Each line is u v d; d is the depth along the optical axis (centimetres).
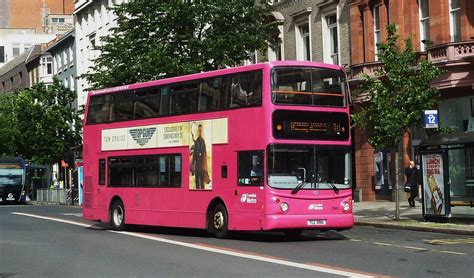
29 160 5538
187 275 1067
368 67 2931
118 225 2058
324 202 1588
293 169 1568
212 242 1612
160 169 1892
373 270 1080
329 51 3362
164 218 1859
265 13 3147
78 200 4634
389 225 1934
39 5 10512
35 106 5278
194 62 2812
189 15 2789
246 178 1598
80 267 1195
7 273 1136
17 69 8694
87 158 2231
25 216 2909
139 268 1165
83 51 6544
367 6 3053
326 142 1609
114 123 2106
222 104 1692
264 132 1555
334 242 1575
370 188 3073
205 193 1725
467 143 1838
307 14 3506
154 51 2750
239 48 2891
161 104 1909
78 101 6588
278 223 1528
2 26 10362
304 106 1591
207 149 1723
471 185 1867
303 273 1062
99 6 6128
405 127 2050
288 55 3675
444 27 2633
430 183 1964
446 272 1048
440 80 2545
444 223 1905
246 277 1032
